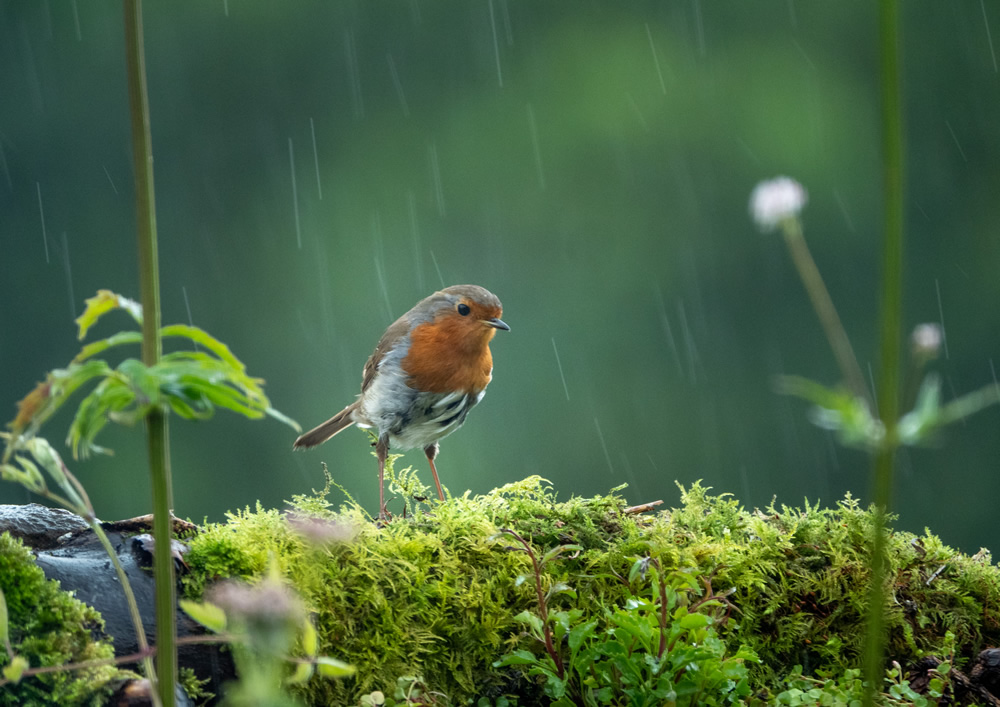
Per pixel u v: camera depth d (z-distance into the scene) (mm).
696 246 21047
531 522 3344
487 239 21250
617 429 19359
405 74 21797
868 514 3441
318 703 2893
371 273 20625
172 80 20719
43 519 3006
